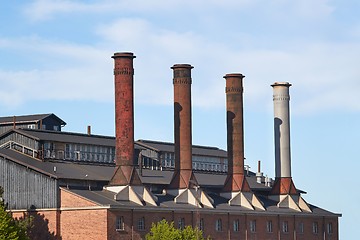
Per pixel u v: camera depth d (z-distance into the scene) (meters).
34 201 171.38
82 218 165.50
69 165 183.38
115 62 179.38
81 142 192.62
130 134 177.00
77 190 170.50
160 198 184.50
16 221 162.50
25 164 173.38
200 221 185.62
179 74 194.12
